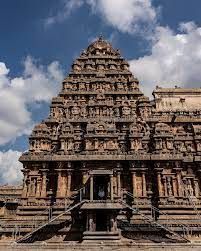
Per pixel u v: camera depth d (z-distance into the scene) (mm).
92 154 52000
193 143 59281
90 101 64938
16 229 43344
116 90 69062
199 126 62469
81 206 41031
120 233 40938
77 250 35875
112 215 40188
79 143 56812
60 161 51656
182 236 41250
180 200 49125
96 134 54906
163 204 48219
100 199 44156
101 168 51094
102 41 81625
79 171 52125
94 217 40219
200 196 52500
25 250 36500
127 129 59750
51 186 51750
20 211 48594
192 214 47281
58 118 62750
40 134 56625
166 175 51031
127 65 75625
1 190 66812
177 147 58719
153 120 62000
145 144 56094
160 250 36250
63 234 43688
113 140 54719
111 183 43125
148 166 52156
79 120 61438
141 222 45625
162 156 51438
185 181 53656
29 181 51312
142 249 36281
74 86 70062
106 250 35781
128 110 63375
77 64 74375
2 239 42906
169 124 65000
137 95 67812
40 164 52344
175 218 46219
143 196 49594
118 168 51312
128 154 51906
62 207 47688
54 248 36406
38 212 48094
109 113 63250
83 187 46562
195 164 54719
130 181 51406
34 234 43469
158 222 44719
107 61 76500
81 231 43562
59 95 67250
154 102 74875
